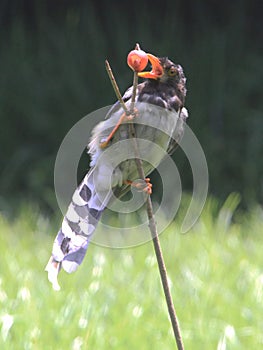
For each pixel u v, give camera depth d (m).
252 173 15.22
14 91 16.91
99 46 17.17
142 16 17.56
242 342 9.55
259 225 12.59
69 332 9.34
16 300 9.87
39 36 17.66
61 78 16.92
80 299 9.98
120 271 10.93
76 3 18.02
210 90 16.69
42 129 16.59
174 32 17.42
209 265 10.98
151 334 9.52
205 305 10.03
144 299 10.06
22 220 13.04
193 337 9.44
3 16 18.16
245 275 10.78
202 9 17.98
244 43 17.50
